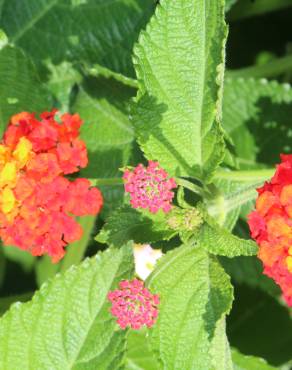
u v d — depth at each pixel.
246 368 0.35
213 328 0.30
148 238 0.30
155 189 0.27
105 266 0.31
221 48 0.29
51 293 0.31
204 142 0.30
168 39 0.30
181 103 0.30
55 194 0.28
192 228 0.30
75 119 0.29
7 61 0.34
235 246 0.29
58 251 0.29
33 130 0.29
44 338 0.31
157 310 0.28
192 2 0.29
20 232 0.28
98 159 0.35
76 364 0.32
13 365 0.31
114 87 0.34
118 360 0.31
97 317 0.31
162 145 0.31
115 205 0.34
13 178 0.28
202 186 0.32
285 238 0.27
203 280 0.30
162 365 0.30
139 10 0.35
